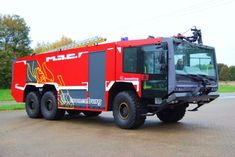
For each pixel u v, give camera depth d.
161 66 11.35
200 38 12.66
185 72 11.61
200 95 11.95
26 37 81.06
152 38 11.74
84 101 13.97
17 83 18.02
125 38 12.75
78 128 12.96
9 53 74.75
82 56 14.09
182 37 12.02
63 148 9.23
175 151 8.63
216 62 12.95
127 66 12.29
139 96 11.88
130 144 9.63
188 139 10.23
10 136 11.22
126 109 12.30
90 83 13.69
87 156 8.28
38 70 16.62
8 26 79.19
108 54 12.95
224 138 10.34
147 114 11.95
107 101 12.91
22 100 17.66
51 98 15.70
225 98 31.88
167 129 12.27
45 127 13.34
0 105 23.88
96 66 13.44
